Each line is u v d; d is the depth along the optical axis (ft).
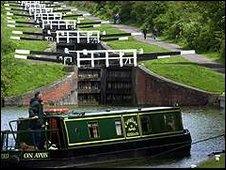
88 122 276.82
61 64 558.56
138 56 571.69
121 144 283.38
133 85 543.80
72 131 270.67
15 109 458.50
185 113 423.64
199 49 622.95
